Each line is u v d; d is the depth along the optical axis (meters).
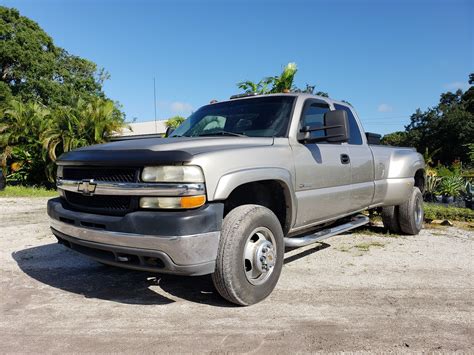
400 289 3.92
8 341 2.84
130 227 3.08
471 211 8.59
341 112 4.02
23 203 11.60
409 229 6.37
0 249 5.65
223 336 2.90
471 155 17.27
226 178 3.20
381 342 2.79
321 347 2.72
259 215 3.46
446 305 3.50
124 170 3.26
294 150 4.02
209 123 4.63
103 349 2.71
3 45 32.47
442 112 45.75
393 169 5.94
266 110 4.41
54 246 5.82
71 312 3.39
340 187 4.68
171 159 3.05
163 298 3.71
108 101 16.55
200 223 3.03
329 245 5.81
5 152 16.62
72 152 3.80
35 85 34.34
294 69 13.12
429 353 2.64
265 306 3.48
